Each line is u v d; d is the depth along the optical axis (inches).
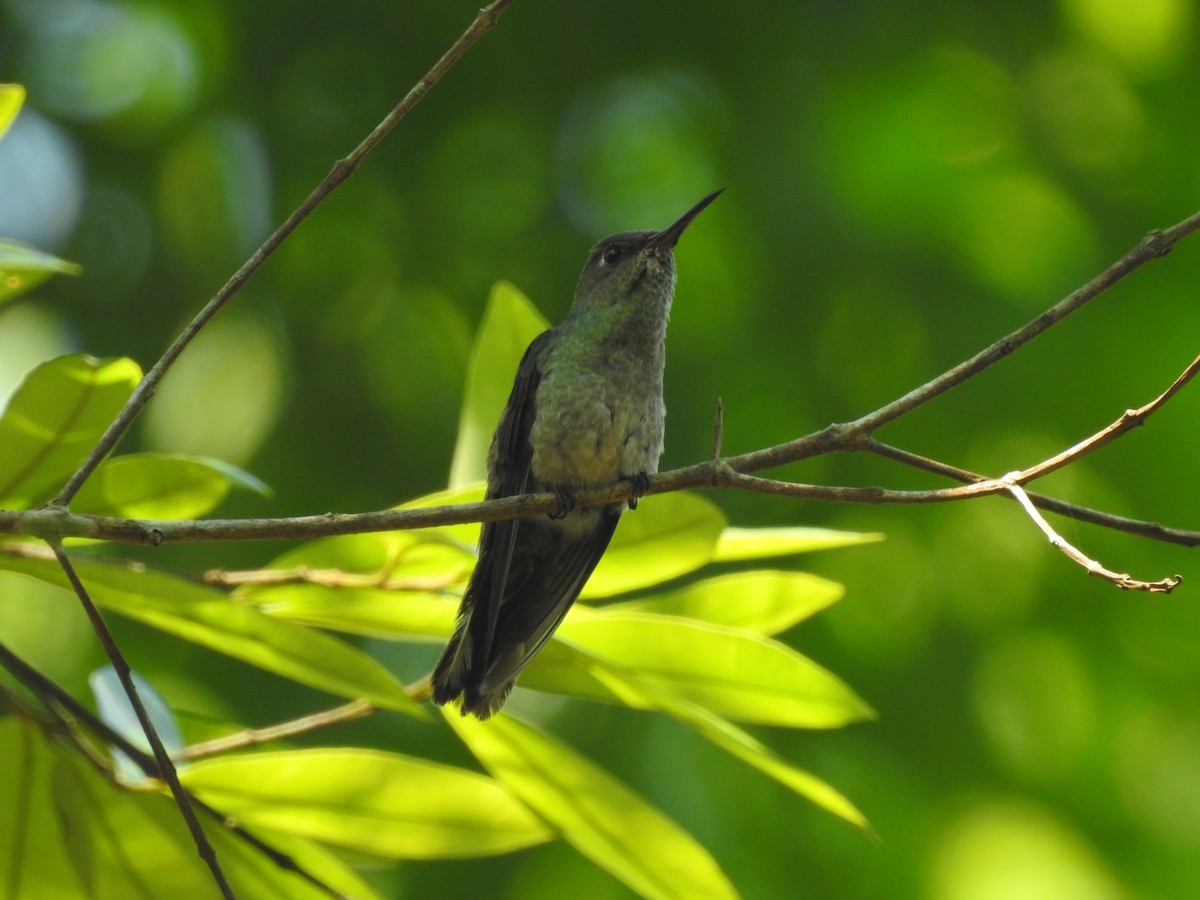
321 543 210.8
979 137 450.6
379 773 201.6
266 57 453.7
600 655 207.6
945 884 372.8
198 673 390.3
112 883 195.6
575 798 205.8
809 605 229.9
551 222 445.7
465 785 204.8
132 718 207.9
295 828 202.1
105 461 201.2
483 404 250.5
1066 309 190.5
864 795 384.2
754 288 432.1
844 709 207.3
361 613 213.9
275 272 448.5
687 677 209.5
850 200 439.8
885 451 191.9
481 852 205.9
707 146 451.2
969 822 381.4
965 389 411.8
